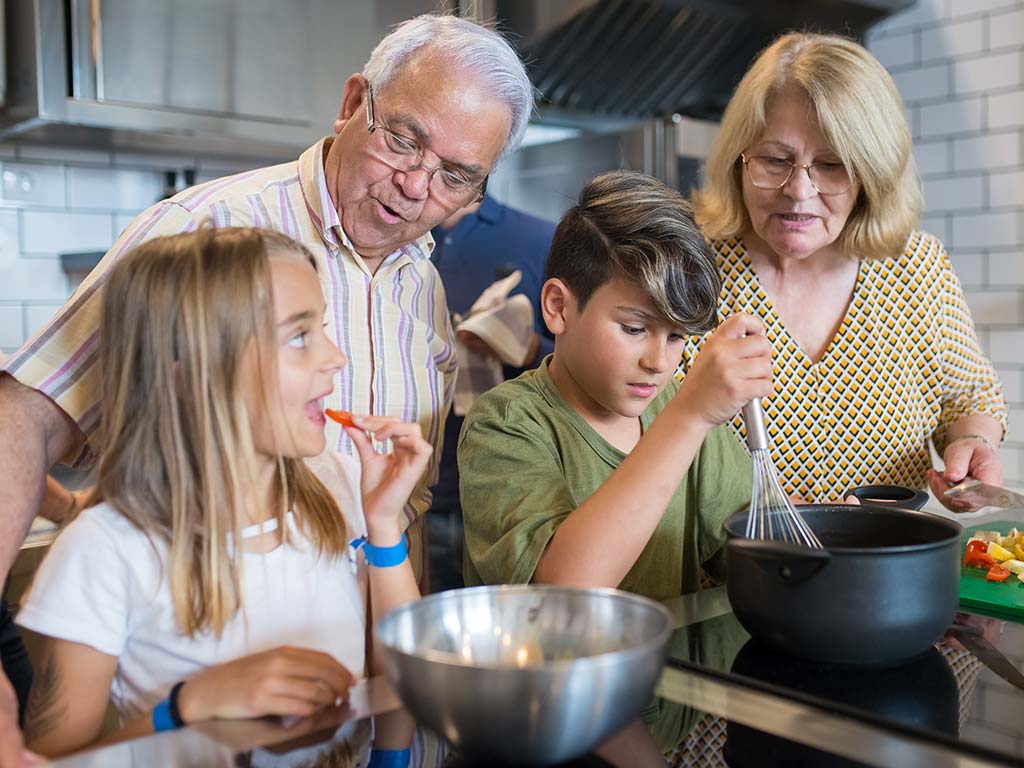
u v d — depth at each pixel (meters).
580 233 1.11
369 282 1.28
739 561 0.78
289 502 0.95
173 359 0.84
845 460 1.51
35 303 2.50
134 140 2.42
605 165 2.84
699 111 3.21
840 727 0.67
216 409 0.84
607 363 1.09
